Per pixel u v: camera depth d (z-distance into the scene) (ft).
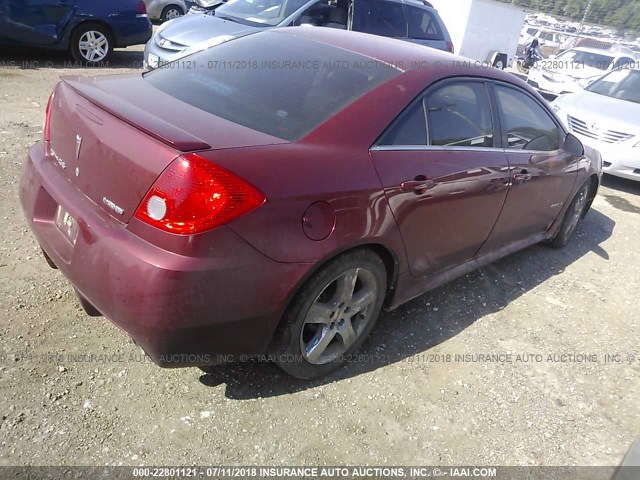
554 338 10.85
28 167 8.58
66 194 7.42
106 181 6.86
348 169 7.59
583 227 17.52
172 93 8.64
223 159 6.46
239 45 10.24
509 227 11.78
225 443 7.18
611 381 9.79
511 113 11.33
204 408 7.65
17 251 10.50
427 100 9.14
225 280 6.42
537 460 7.76
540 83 43.39
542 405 8.87
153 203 6.30
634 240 17.19
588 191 15.70
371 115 8.27
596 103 24.21
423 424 8.03
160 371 8.15
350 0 24.23
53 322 8.75
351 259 7.88
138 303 6.30
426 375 9.07
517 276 13.28
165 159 6.31
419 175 8.56
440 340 10.09
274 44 9.98
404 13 26.86
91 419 7.20
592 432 8.47
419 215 8.75
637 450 5.69
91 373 7.91
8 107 19.06
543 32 81.76
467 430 8.08
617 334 11.44
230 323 6.73
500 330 10.78
